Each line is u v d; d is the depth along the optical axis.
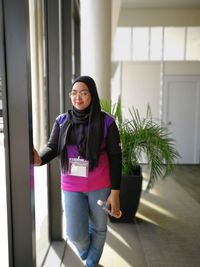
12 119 1.25
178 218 2.88
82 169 1.49
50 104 2.00
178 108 5.78
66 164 1.52
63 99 2.32
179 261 2.06
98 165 1.49
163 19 5.87
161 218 2.88
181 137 5.84
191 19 5.85
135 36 5.98
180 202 3.40
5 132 1.26
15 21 1.18
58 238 2.25
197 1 5.45
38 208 2.11
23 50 1.20
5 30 1.19
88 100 1.44
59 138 1.53
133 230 2.57
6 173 1.29
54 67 1.99
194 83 5.72
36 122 1.75
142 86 5.70
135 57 6.00
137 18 5.88
